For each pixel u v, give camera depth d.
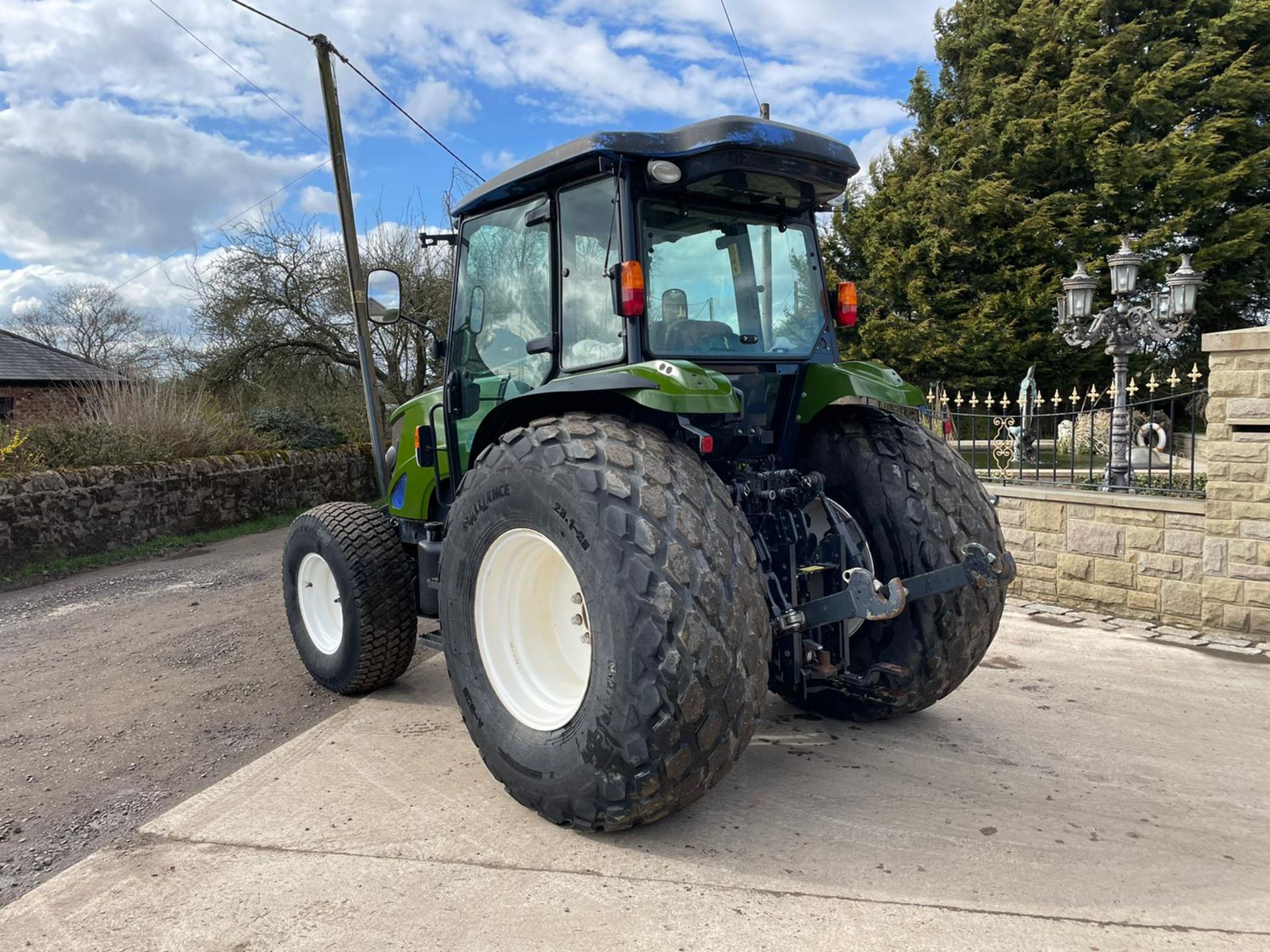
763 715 3.73
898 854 2.53
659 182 2.72
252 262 17.94
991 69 20.55
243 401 17.44
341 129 12.31
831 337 3.46
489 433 3.26
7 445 9.55
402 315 3.97
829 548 3.11
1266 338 4.66
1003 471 6.46
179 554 9.62
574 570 2.52
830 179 2.94
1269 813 2.79
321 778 3.13
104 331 35.25
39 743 3.70
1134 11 19.19
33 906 2.35
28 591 7.74
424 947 2.12
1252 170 17.45
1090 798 2.90
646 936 2.14
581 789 2.53
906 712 3.46
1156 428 6.51
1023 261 18.59
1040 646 4.80
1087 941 2.11
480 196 3.40
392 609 3.98
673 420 2.87
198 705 4.14
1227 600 4.91
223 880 2.45
